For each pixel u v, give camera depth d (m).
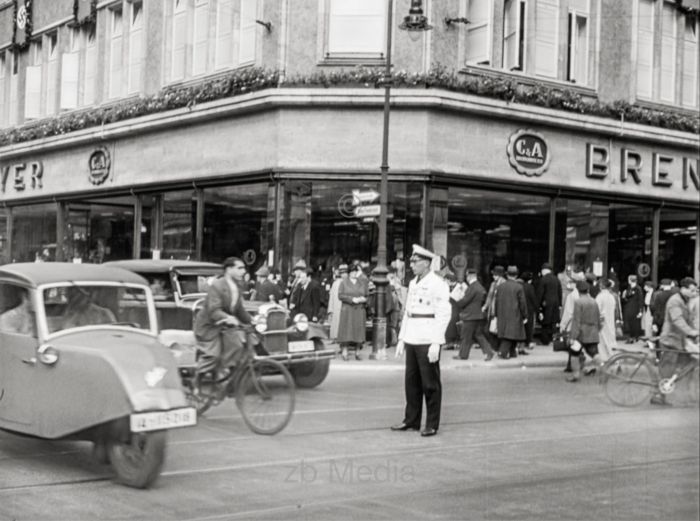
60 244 31.97
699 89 28.38
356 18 23.06
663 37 27.58
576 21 25.97
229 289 10.71
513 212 24.34
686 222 28.12
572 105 24.91
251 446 9.52
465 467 8.63
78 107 32.50
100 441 8.01
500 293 19.67
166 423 7.64
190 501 7.23
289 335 14.17
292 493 7.54
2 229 35.31
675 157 27.67
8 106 36.69
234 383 10.50
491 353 19.31
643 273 27.03
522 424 11.33
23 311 8.57
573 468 8.70
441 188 22.86
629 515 6.95
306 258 23.03
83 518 6.70
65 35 33.19
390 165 22.64
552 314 22.98
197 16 27.20
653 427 11.29
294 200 23.06
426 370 10.28
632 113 26.25
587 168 25.72
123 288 9.03
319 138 22.97
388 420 11.33
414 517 6.82
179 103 26.16
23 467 8.43
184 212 26.64
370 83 22.55
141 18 29.55
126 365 7.75
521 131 24.28
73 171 31.44
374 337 18.91
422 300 10.35
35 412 8.34
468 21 22.92
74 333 8.49
